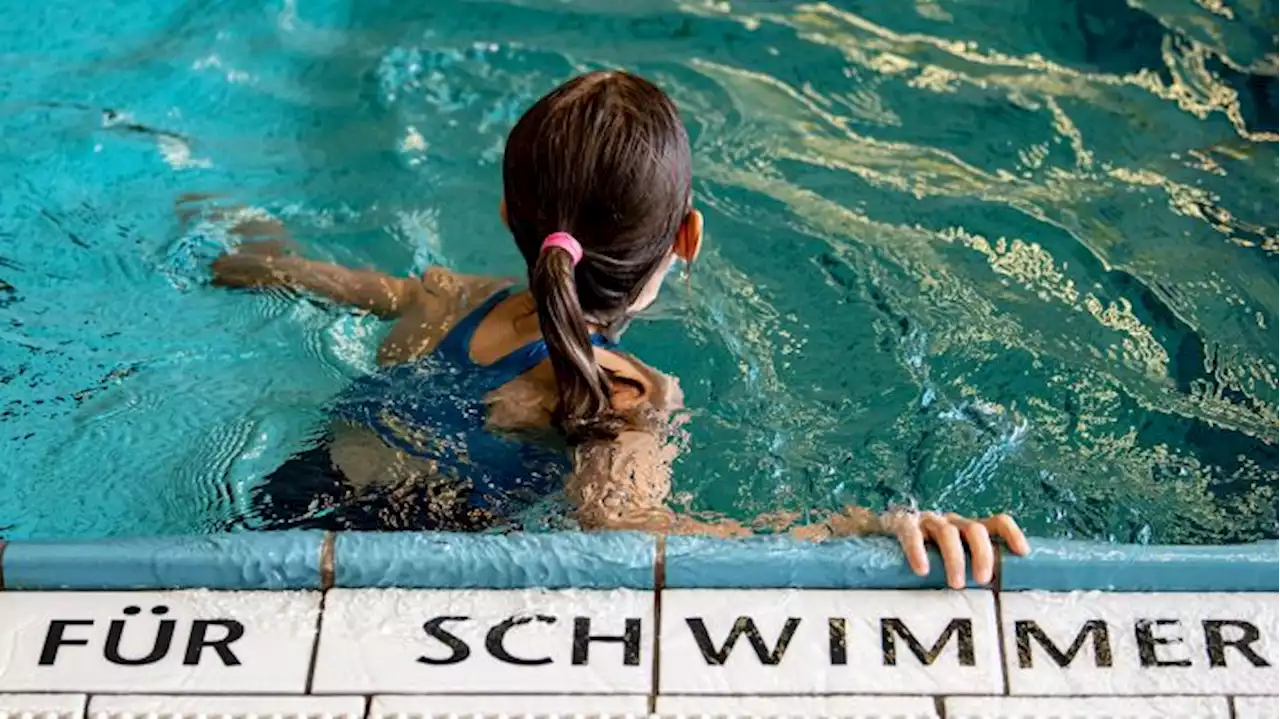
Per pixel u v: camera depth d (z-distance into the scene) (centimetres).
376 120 331
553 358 205
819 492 233
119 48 348
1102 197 313
